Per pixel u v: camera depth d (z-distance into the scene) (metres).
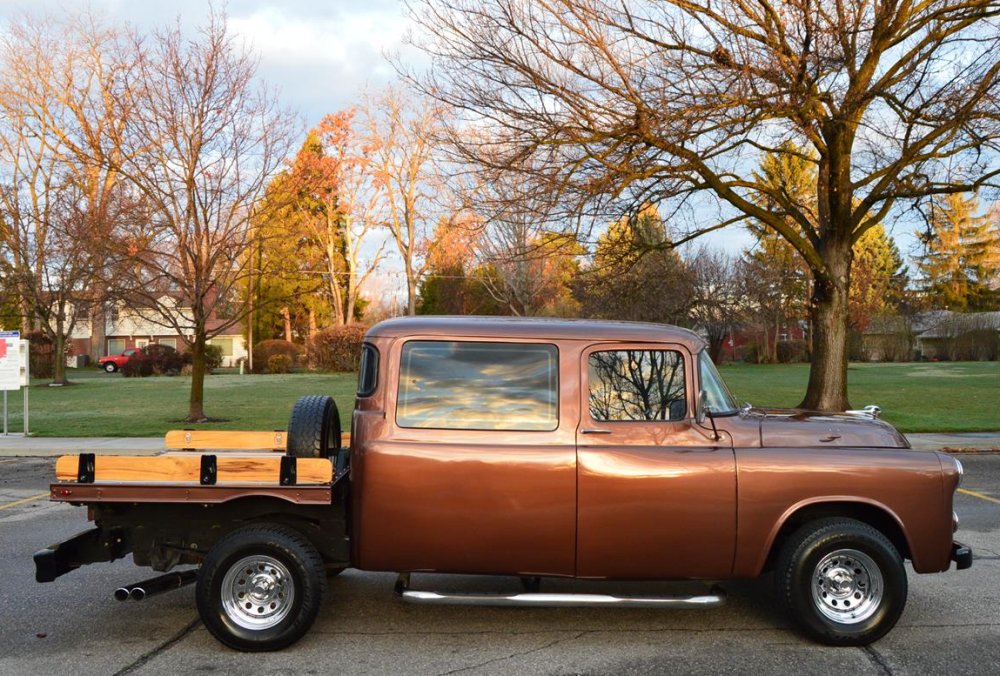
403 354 5.19
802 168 36.66
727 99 13.57
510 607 5.85
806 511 5.22
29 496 10.66
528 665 4.76
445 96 15.36
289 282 53.47
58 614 5.73
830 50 13.66
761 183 17.88
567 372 5.16
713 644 5.12
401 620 5.57
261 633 4.91
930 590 6.32
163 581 5.14
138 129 17.47
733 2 14.27
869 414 5.92
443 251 50.56
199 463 5.00
